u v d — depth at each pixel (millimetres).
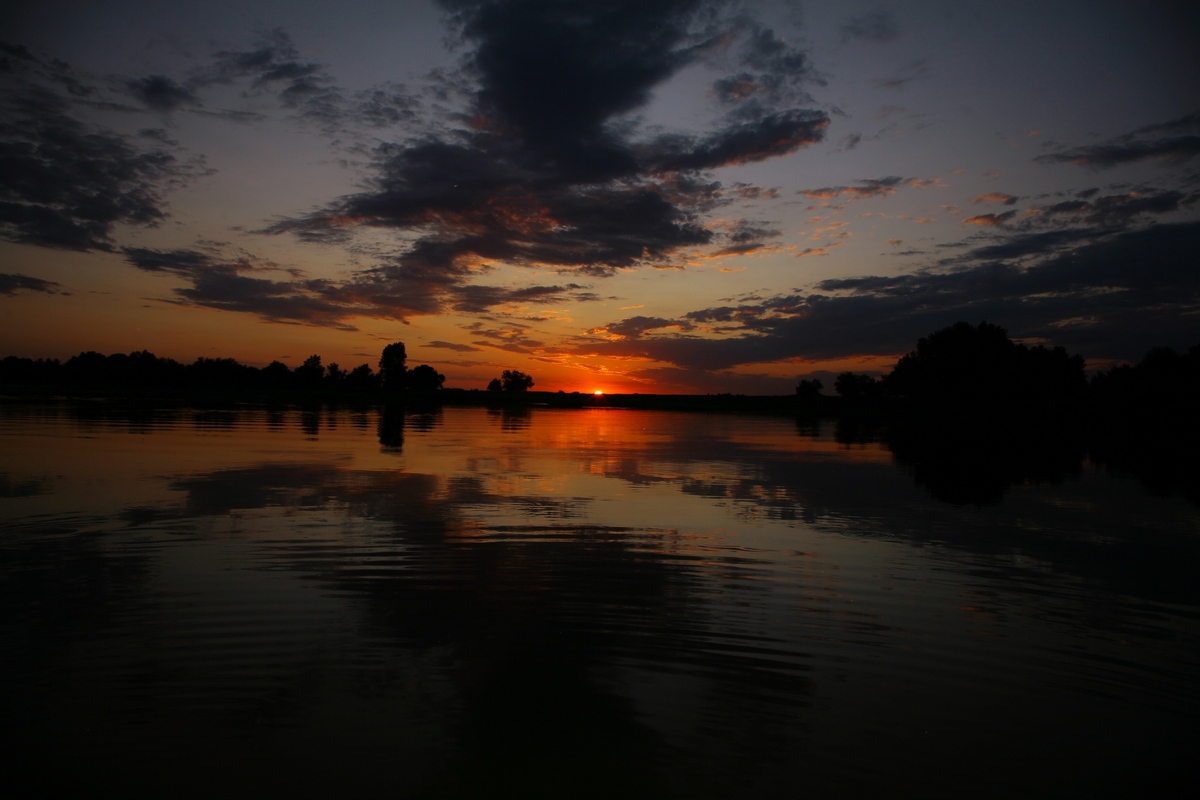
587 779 4535
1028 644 7082
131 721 5117
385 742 4922
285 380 131375
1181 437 41750
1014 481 19547
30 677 5777
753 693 5863
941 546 11133
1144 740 5277
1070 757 5016
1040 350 93312
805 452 27734
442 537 10898
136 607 7449
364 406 68625
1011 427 52562
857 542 11258
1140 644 7145
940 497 16188
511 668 6191
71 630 6789
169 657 6234
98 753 4699
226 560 9297
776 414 83188
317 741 4910
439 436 31062
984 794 4539
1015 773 4797
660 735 5129
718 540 11172
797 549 10703
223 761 4637
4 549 9602
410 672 6055
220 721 5152
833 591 8648
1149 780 4762
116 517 11656
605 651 6633
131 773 4480
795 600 8273
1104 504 15672
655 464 21812
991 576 9477
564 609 7750
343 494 14430
